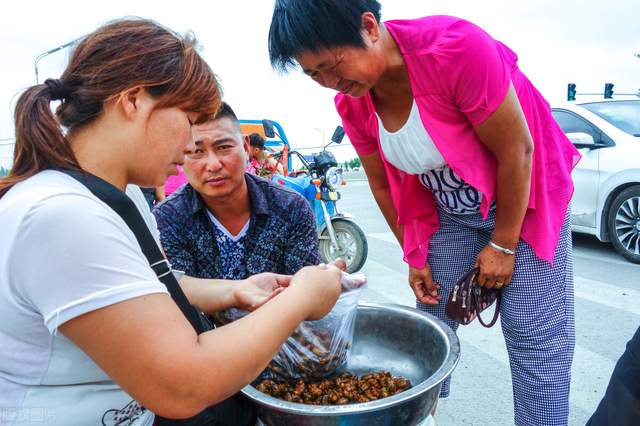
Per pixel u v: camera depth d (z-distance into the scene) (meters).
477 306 1.50
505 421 1.98
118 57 0.77
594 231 4.25
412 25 1.22
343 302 1.22
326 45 1.10
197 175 1.44
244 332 0.79
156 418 1.01
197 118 0.88
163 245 1.53
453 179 1.42
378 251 4.98
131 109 0.79
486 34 1.19
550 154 1.40
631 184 3.96
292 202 1.61
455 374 2.35
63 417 0.84
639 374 0.94
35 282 0.68
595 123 4.26
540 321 1.44
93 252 0.68
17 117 0.79
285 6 1.11
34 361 0.80
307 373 1.21
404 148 1.37
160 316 0.71
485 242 1.59
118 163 0.83
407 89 1.27
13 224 0.69
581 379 2.20
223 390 0.75
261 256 1.61
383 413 0.93
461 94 1.17
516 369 1.54
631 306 3.00
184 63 0.82
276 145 7.67
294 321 0.86
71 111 0.79
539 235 1.37
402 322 1.32
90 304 0.67
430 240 1.67
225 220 1.59
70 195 0.71
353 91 1.26
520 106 1.22
